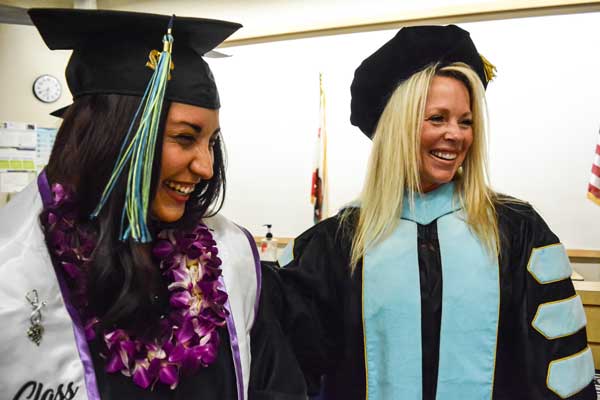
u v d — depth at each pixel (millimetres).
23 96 2916
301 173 2918
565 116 2383
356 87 1062
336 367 986
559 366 836
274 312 892
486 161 1000
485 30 2455
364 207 1021
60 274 572
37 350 529
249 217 3055
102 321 588
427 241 959
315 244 1037
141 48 625
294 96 2887
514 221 947
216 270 717
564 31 2355
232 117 3027
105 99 604
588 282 2080
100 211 602
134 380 588
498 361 886
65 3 2396
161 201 645
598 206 2361
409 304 901
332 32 2336
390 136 965
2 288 521
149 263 639
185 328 643
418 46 941
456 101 901
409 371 881
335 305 992
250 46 2936
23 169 2920
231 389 678
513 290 901
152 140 575
